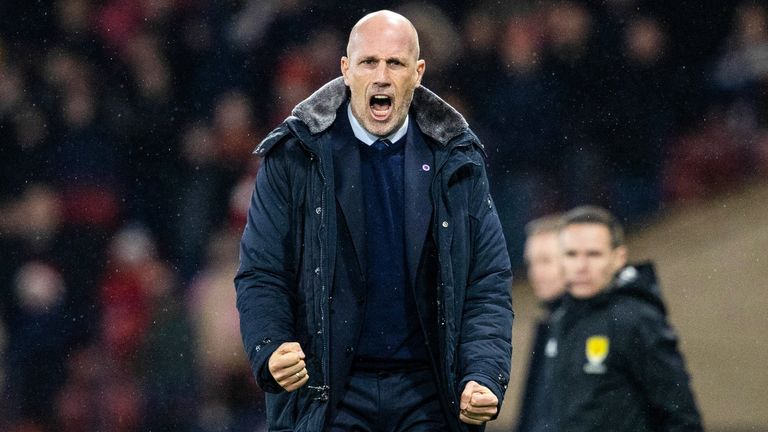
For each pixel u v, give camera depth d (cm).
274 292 1337
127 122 4362
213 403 3653
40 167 4312
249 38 4359
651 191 4134
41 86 4378
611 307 1888
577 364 1902
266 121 4325
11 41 4419
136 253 4109
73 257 4169
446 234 1337
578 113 4119
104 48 4416
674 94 4194
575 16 4134
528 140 4084
